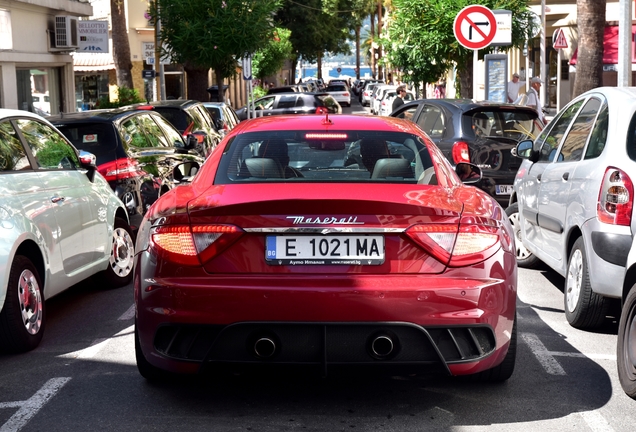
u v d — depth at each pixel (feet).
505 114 39.04
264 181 17.11
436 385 17.87
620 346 17.69
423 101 43.78
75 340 21.99
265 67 185.78
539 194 26.55
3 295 19.65
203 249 15.37
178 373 16.37
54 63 85.76
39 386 18.06
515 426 15.58
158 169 36.11
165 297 15.34
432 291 15.05
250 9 92.38
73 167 25.72
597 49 65.00
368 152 18.03
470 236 15.53
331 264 15.24
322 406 16.60
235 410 16.38
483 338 15.67
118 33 99.35
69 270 23.93
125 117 35.76
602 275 20.83
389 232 15.24
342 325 14.96
